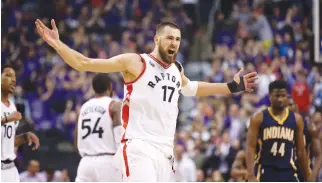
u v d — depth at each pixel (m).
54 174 18.66
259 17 30.42
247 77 9.98
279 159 11.54
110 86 12.51
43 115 27.50
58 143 25.69
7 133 11.39
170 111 9.02
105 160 12.06
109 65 8.61
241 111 23.08
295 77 25.61
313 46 13.27
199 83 9.88
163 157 8.95
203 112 24.80
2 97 11.49
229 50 29.41
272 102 11.56
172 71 9.16
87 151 12.20
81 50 30.22
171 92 9.05
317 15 13.21
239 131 22.67
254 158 11.52
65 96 27.47
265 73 25.33
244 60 27.83
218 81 26.52
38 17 32.62
